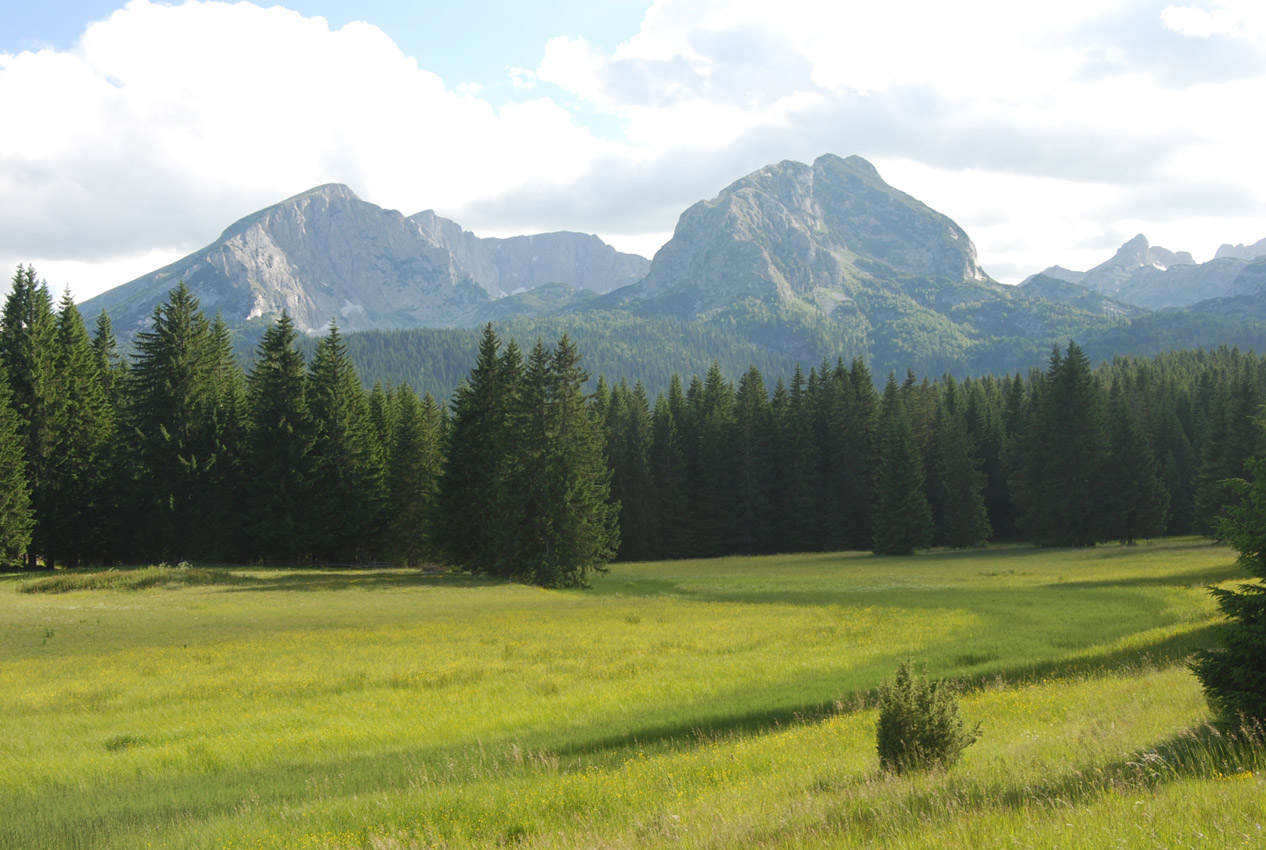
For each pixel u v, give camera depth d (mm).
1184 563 56688
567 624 36469
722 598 50188
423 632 33938
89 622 34844
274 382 64875
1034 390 105625
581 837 9273
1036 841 6668
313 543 63938
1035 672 21031
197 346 66750
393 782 13273
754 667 24281
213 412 65812
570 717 18266
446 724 17859
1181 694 14641
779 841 8117
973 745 12820
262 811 11859
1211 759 9273
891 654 25641
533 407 60406
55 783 14211
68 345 64375
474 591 51406
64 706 20656
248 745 16453
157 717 19422
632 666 25047
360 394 72688
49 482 59719
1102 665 20969
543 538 59344
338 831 10523
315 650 29359
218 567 59438
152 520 62750
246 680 23469
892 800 9039
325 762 15086
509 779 12812
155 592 46219
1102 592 41781
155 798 13109
